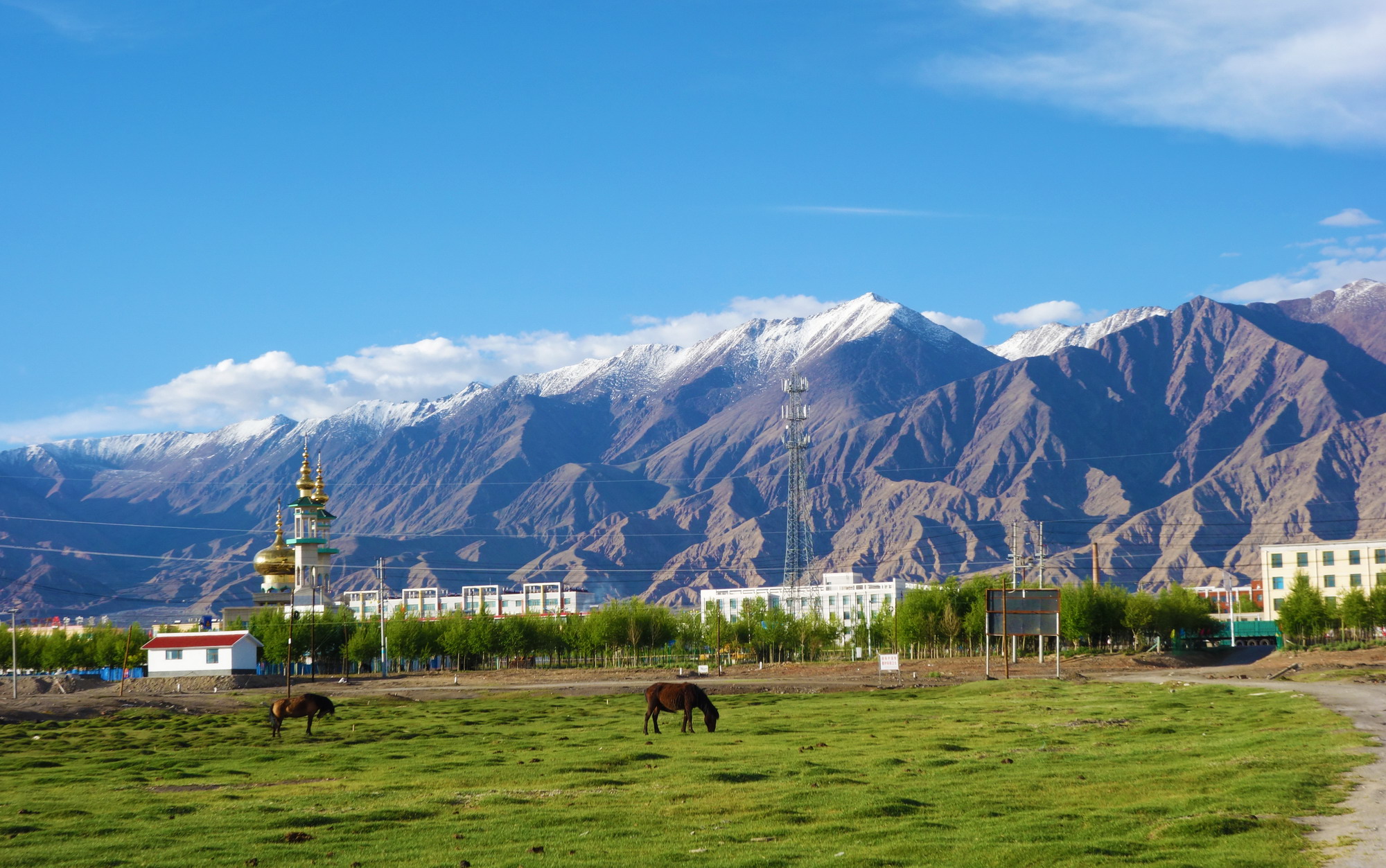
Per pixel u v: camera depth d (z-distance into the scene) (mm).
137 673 195250
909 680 132000
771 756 49719
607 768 47312
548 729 72062
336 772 50969
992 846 28812
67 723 95500
